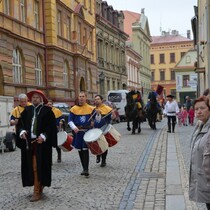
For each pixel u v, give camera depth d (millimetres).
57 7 32969
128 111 22328
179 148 15305
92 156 13922
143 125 28844
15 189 9133
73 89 36438
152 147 16109
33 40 28516
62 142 11859
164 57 103625
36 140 8078
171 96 22281
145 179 9922
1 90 23828
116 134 11672
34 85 28375
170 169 10945
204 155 4727
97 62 46500
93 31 44594
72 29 37438
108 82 51656
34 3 29578
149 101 24953
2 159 14086
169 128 22281
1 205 7770
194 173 4918
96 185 9328
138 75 73500
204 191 4785
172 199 7723
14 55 26047
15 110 13406
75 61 37125
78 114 10633
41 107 8289
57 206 7605
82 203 7770
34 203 7852
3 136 16016
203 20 27656
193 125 28156
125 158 13336
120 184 9391
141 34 78188
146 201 7801
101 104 11906
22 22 26922
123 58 60281
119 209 7289
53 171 11227
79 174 10695
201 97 4988
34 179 8086
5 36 24062
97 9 48438
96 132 10391
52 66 31406
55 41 32000
